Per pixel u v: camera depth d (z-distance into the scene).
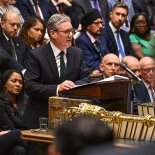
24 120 9.73
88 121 2.94
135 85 12.00
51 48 9.73
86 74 9.88
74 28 15.91
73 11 15.98
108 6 16.78
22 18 14.70
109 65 11.48
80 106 7.66
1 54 12.06
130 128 7.38
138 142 7.16
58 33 9.59
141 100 11.98
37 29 13.14
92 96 8.36
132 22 15.86
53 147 2.76
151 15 17.27
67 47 9.73
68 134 2.83
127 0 17.97
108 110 8.45
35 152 9.37
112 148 2.43
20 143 9.79
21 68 12.17
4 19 13.05
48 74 9.59
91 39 14.22
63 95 8.75
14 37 13.12
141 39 15.72
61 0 15.83
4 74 10.82
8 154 9.87
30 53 9.73
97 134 2.85
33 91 9.47
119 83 8.55
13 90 10.78
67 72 9.69
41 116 9.58
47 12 15.36
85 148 2.54
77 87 8.48
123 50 15.29
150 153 2.38
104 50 14.41
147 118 7.30
